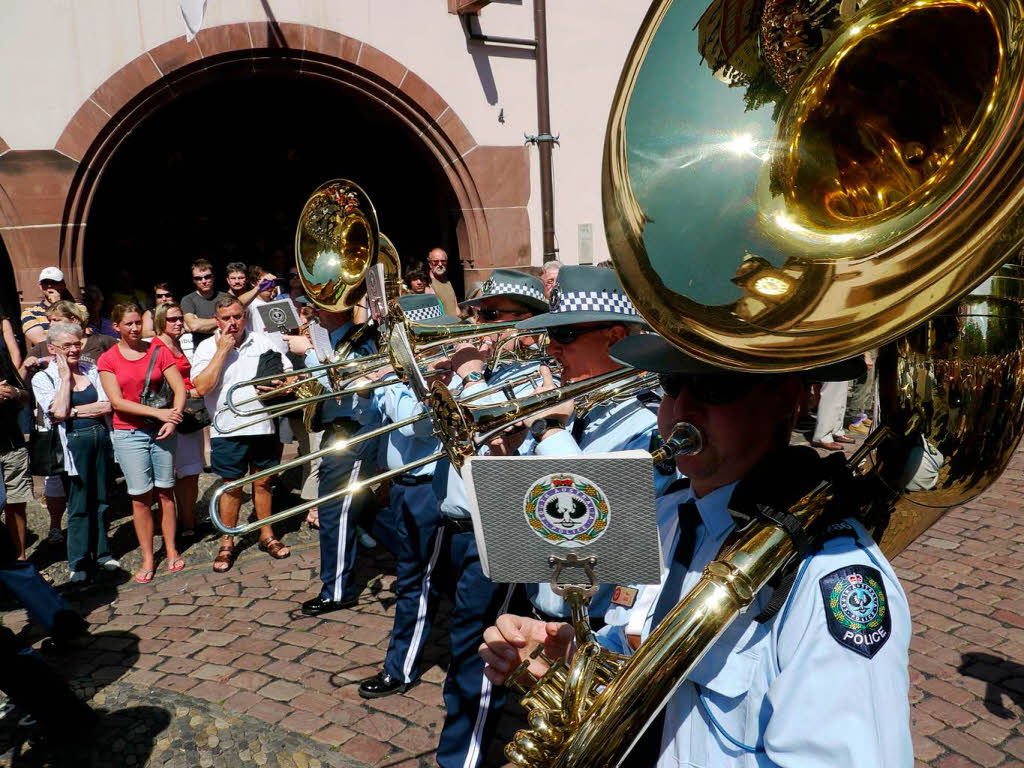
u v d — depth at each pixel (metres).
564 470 1.01
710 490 1.19
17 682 2.88
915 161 1.06
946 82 1.00
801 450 1.08
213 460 4.82
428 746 2.97
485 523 1.07
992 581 4.02
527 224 8.64
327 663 3.62
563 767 0.93
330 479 4.13
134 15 6.96
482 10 8.12
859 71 1.08
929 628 3.59
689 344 0.99
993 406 1.02
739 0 1.15
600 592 1.98
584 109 8.75
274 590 4.47
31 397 4.98
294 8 7.42
